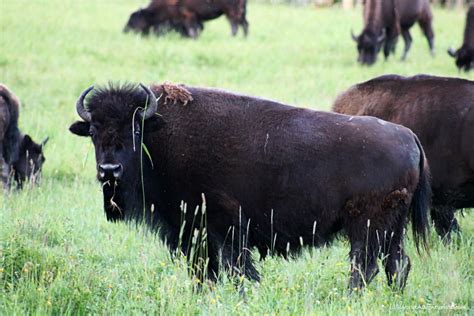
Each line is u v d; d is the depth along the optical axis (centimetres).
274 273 2866
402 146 2698
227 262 2806
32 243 2984
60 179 4684
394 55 9325
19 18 10106
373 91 3603
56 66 7631
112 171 2667
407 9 9025
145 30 9950
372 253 2697
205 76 7469
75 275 2569
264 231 2819
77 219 3638
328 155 2709
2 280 2559
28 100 6381
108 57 8181
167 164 2831
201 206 2823
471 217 3819
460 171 3331
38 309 2327
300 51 9212
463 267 3064
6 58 7694
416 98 3450
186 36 10112
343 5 14375
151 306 2417
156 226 2936
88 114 2745
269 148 2762
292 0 14838
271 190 2762
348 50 9500
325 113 2808
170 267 2861
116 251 3188
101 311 2402
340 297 2603
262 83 7319
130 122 2730
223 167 2794
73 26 10006
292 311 2416
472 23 8125
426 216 2778
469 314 2550
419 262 3073
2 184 4422
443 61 9069
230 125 2817
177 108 2853
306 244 2808
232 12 10081
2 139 4497
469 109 3316
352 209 2697
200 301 2500
